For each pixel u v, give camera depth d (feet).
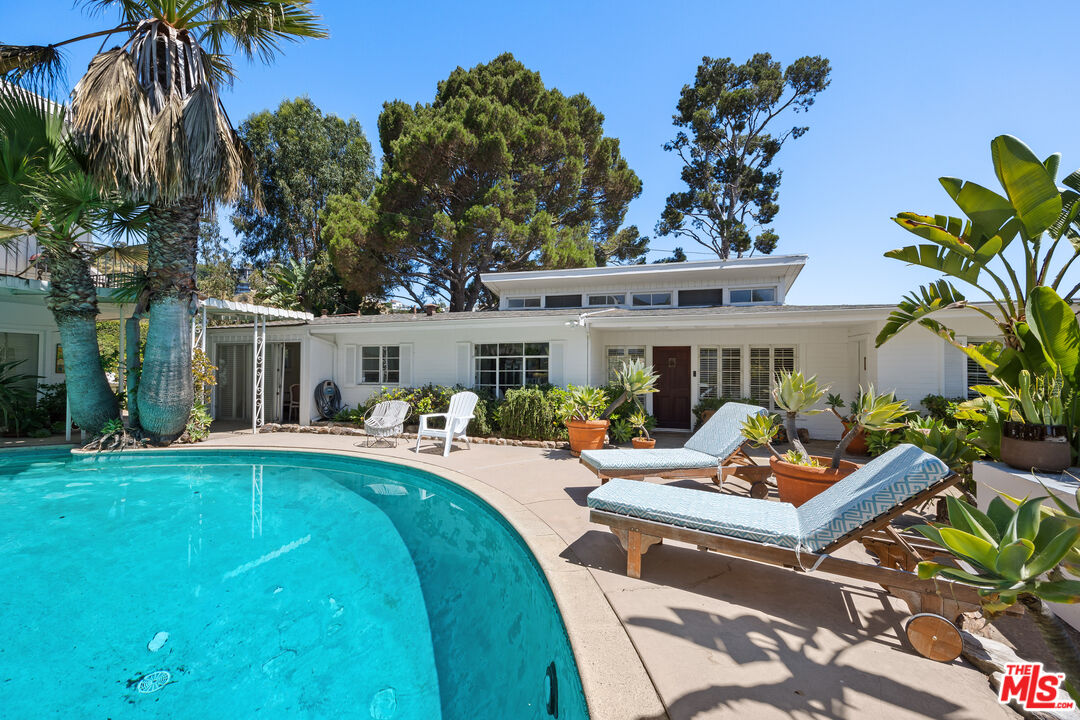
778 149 85.51
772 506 11.48
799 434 32.58
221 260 94.17
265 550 14.74
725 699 6.72
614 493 12.23
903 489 8.86
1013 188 11.93
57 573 13.10
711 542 10.30
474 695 8.30
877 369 27.40
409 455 26.32
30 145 24.49
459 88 73.00
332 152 89.45
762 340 36.52
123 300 30.32
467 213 58.08
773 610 9.53
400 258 65.98
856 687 7.06
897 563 10.37
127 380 29.04
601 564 11.83
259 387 36.63
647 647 8.06
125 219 28.55
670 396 38.99
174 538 15.67
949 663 7.73
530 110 70.64
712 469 17.47
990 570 4.96
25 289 26.89
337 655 9.45
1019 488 9.96
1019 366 13.03
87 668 9.00
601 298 49.75
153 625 10.55
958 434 13.73
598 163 72.18
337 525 16.98
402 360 39.45
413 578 12.88
